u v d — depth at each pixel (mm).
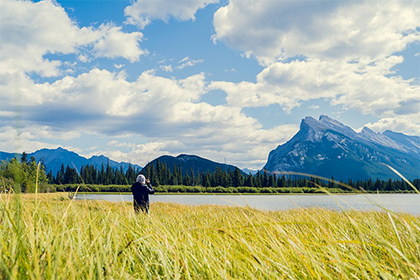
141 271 2635
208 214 7617
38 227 2422
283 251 2951
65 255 2168
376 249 3451
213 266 2555
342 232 3984
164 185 143125
